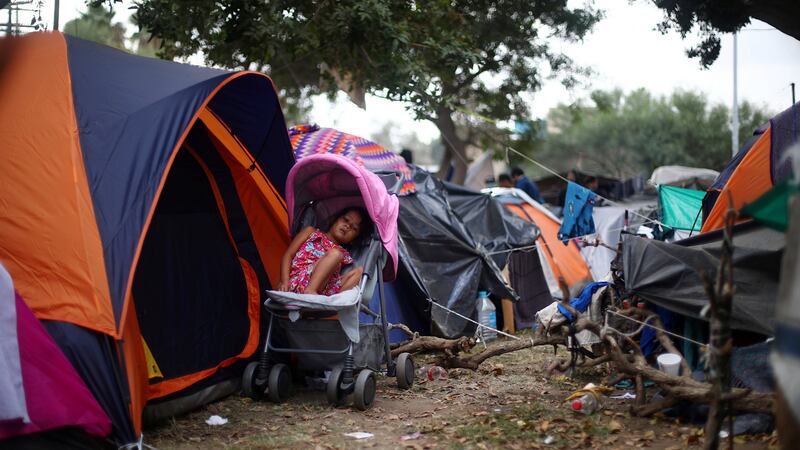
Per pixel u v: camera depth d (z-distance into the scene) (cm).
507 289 1011
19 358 454
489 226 1136
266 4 1000
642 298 627
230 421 614
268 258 752
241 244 739
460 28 1127
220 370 683
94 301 502
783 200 384
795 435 339
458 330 966
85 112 551
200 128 698
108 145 543
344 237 695
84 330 502
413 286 931
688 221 1120
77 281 504
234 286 728
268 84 663
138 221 531
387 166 1001
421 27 1084
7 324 452
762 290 574
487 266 1005
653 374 565
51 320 500
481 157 2605
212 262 708
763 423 534
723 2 775
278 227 761
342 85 1086
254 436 566
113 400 509
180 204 686
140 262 634
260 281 746
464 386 720
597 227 1310
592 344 682
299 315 636
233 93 673
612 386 664
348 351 648
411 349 773
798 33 746
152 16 1011
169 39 1041
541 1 1130
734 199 750
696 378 583
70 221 510
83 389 488
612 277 691
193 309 674
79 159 527
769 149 727
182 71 625
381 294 694
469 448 524
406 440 551
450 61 1094
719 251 597
